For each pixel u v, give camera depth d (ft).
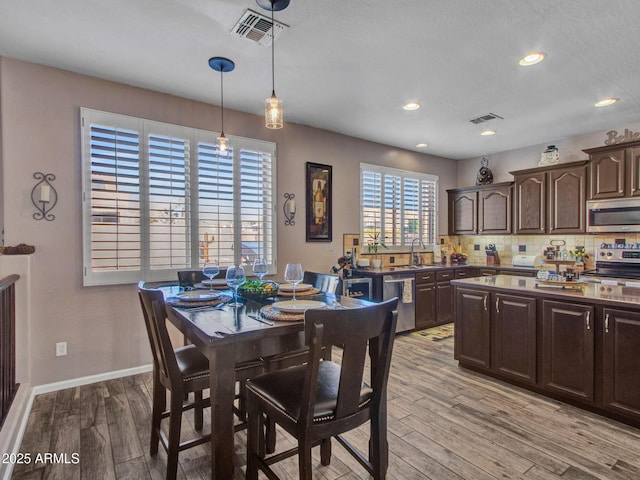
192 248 11.07
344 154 15.02
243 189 12.12
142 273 10.23
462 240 19.89
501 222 16.98
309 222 13.84
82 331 9.50
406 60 8.67
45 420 7.69
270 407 5.00
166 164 10.63
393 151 16.92
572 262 15.12
